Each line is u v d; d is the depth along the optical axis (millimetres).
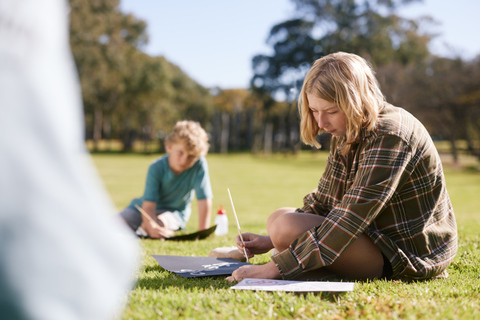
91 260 831
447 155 42469
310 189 14336
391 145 1947
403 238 2053
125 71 39625
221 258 2691
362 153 2018
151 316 1485
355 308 1637
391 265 2027
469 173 26734
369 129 1992
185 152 3977
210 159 38656
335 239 1908
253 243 2523
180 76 50281
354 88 1944
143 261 2617
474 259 2695
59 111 861
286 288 1765
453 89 35344
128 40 40938
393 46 39250
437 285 1979
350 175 2137
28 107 819
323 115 2039
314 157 46312
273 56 41969
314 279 2018
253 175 21000
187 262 2545
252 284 1833
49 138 830
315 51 39719
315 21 39125
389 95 36094
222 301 1676
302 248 1967
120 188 12453
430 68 39062
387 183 1915
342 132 2072
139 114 43438
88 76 38125
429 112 35312
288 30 40844
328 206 2363
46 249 773
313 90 2014
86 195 859
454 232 2184
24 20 851
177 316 1505
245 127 55500
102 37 38781
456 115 35438
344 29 37875
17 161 782
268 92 43125
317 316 1526
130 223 4078
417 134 2029
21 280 747
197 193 4207
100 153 43125
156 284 2023
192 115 52188
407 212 2055
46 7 890
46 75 862
